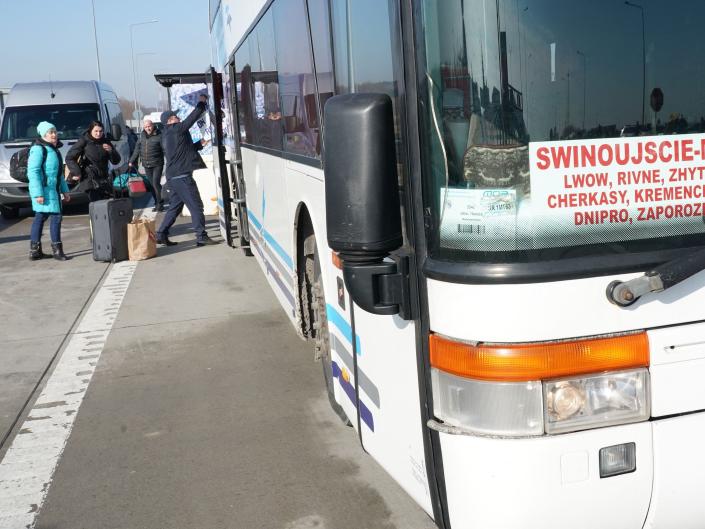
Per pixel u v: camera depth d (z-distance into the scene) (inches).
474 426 88.3
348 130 88.5
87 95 708.7
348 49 121.5
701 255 84.2
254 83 255.6
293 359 240.5
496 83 82.4
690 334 88.7
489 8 81.8
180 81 521.3
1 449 183.6
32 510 153.6
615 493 89.1
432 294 90.0
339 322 144.0
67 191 445.1
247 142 297.3
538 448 86.4
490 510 88.9
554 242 84.7
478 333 85.6
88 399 215.0
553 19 82.6
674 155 87.1
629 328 87.0
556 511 88.3
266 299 320.2
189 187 452.8
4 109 688.4
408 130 91.0
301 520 145.1
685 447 90.2
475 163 84.1
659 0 84.8
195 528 144.1
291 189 192.4
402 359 103.7
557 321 84.7
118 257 419.8
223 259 412.2
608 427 87.6
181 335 273.6
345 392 144.3
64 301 334.3
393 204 89.8
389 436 112.8
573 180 84.5
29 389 225.6
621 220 86.4
